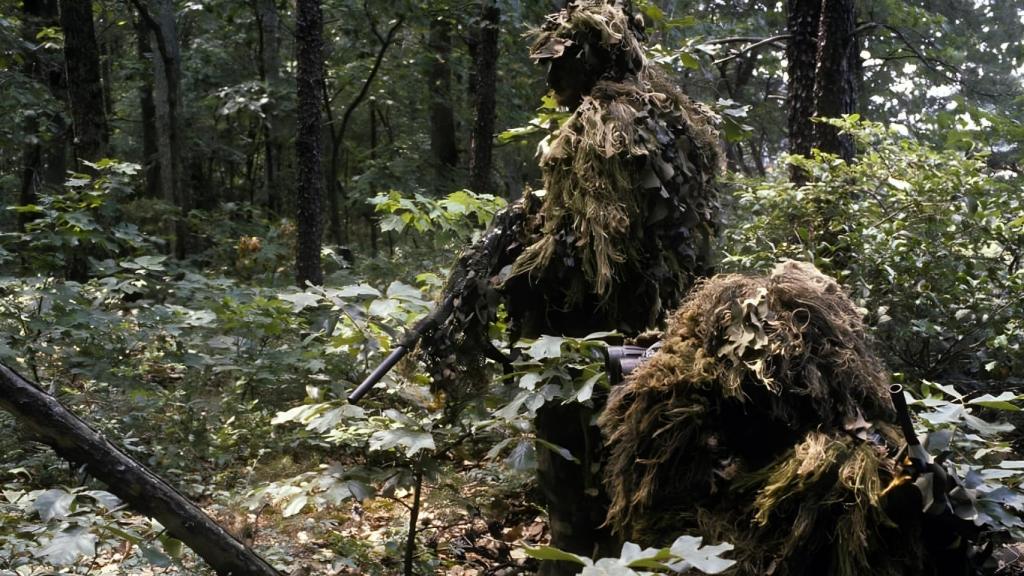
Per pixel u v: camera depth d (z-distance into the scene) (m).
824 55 6.93
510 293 2.96
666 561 1.69
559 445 2.89
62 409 2.17
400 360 3.22
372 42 14.63
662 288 2.88
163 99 13.95
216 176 24.38
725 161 3.43
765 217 5.66
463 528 4.02
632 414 2.23
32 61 13.38
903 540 1.96
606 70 3.02
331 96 17.88
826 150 6.95
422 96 15.56
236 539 2.35
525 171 16.25
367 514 4.43
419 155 15.92
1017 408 2.45
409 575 3.27
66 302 5.36
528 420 3.18
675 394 2.18
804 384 2.10
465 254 2.97
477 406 3.02
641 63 3.09
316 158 7.00
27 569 3.10
